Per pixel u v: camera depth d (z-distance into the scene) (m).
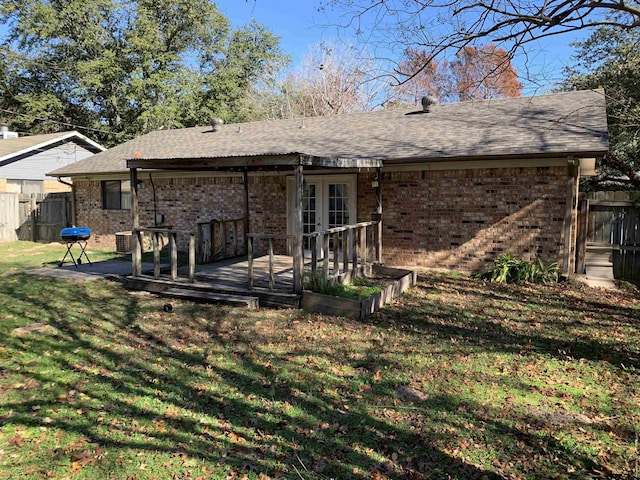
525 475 3.10
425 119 12.07
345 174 11.10
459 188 9.85
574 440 3.50
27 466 3.16
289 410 3.98
